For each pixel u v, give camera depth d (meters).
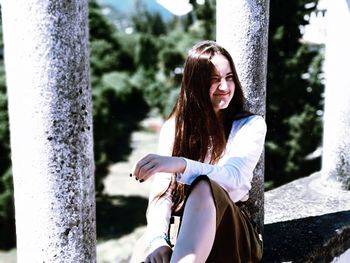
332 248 2.35
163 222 1.94
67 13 1.37
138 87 18.52
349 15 2.84
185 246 1.57
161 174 2.04
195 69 1.90
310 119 7.88
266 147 7.87
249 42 2.11
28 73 1.37
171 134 2.08
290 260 2.11
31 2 1.33
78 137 1.45
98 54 16.33
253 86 2.15
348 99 2.91
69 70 1.39
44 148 1.41
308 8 4.59
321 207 2.72
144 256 1.87
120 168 14.73
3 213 10.27
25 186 1.45
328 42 2.99
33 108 1.39
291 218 2.57
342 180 2.97
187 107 1.94
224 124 1.99
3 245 10.53
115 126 15.08
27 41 1.36
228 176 1.76
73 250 1.51
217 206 1.63
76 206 1.48
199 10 8.20
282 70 7.85
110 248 10.44
